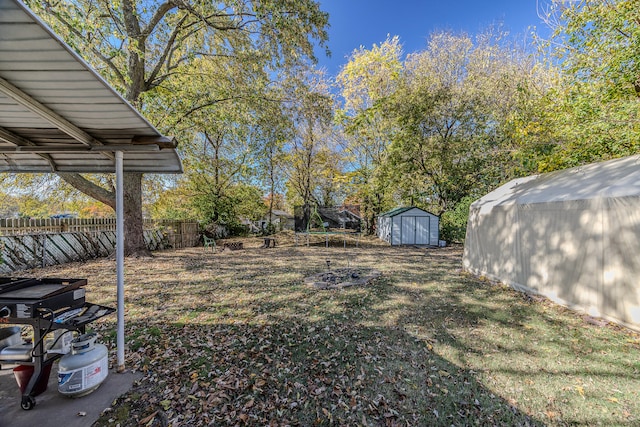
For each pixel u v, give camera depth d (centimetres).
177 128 854
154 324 366
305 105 970
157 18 796
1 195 1026
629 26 530
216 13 803
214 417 201
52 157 292
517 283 529
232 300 468
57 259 785
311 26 811
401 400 221
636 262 327
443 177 1405
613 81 573
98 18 649
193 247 1295
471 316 395
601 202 369
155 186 1291
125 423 191
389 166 1410
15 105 184
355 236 1733
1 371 243
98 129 222
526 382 242
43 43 118
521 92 779
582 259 395
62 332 223
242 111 904
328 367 266
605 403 214
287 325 364
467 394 228
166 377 246
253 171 1633
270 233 1916
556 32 632
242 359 279
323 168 1766
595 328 344
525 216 512
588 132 549
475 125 1330
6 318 201
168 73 862
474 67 1345
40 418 190
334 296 489
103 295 491
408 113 1316
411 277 641
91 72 143
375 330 349
